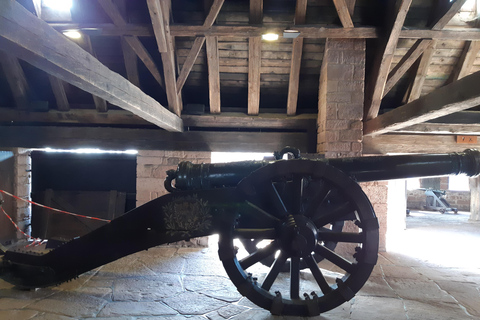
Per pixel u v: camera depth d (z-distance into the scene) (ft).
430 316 9.54
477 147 18.48
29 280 10.99
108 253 10.52
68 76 7.18
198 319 9.32
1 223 16.78
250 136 18.03
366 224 9.09
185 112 17.94
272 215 9.76
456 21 15.06
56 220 17.98
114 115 17.81
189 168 10.18
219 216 9.59
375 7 14.73
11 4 5.27
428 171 9.70
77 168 18.52
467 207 35.63
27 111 17.75
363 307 10.14
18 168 17.66
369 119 16.60
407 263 14.89
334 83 15.25
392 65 16.70
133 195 18.20
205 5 14.52
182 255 15.46
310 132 17.83
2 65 16.40
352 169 9.89
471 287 11.90
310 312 9.32
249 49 15.28
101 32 14.51
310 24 14.61
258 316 9.50
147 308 10.00
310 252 9.37
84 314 9.55
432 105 9.87
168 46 14.42
